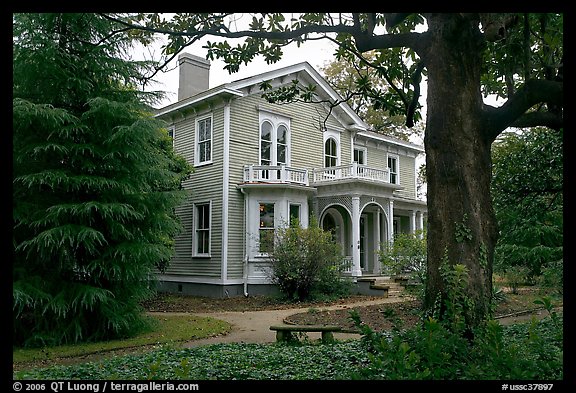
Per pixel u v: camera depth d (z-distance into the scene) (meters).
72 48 9.93
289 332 7.68
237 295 17.64
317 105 21.20
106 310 9.38
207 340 9.22
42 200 9.45
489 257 4.55
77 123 9.63
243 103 18.55
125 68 10.23
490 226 4.62
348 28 5.79
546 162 8.25
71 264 9.55
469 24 4.81
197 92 21.14
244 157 18.41
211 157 18.50
